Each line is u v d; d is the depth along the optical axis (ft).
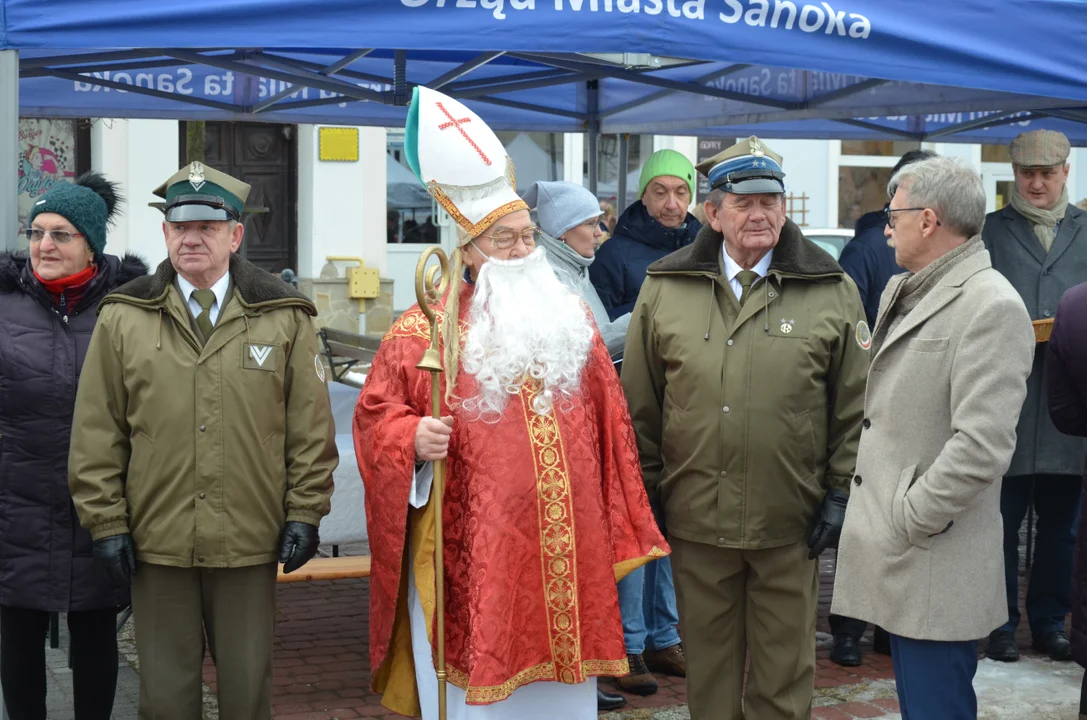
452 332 10.69
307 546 11.55
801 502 11.96
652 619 16.78
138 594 11.46
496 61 22.48
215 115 24.35
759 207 11.74
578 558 10.59
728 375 11.89
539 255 10.92
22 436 12.01
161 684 11.37
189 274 11.41
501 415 10.55
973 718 11.15
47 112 23.48
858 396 11.95
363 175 38.78
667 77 22.88
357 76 22.12
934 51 13.97
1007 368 10.42
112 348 11.32
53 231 11.91
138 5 11.84
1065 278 17.56
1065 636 17.74
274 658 17.60
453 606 10.71
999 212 18.19
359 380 24.45
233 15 12.00
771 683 12.12
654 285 12.53
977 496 10.91
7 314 12.05
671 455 12.28
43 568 12.05
